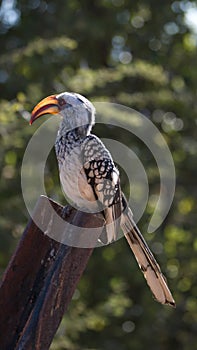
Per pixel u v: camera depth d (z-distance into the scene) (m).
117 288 15.25
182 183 16.52
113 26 17.11
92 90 13.98
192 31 17.86
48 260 6.10
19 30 16.64
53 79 14.77
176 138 16.66
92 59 17.22
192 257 16.16
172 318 16.06
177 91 16.92
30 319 5.74
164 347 16.34
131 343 15.78
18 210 12.37
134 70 14.22
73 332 12.68
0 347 6.01
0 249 12.14
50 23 16.59
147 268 6.69
